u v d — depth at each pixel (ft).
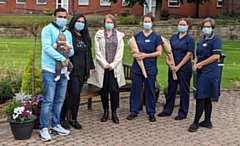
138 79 20.40
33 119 16.94
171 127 19.31
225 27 67.62
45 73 16.48
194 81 24.75
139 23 66.23
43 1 92.43
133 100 20.76
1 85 23.62
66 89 17.57
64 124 18.33
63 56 16.34
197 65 18.45
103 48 19.35
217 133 18.47
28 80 20.07
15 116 16.43
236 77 33.50
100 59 19.25
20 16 79.15
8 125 19.04
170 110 21.34
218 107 23.44
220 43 18.20
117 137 17.61
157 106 23.44
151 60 20.03
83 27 17.70
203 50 18.43
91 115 21.16
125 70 23.27
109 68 19.22
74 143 16.67
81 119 20.33
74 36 17.71
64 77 16.98
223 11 84.99
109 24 19.30
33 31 19.60
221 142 17.22
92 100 24.12
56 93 17.25
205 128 19.17
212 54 18.29
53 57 16.21
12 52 44.24
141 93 21.70
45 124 16.99
